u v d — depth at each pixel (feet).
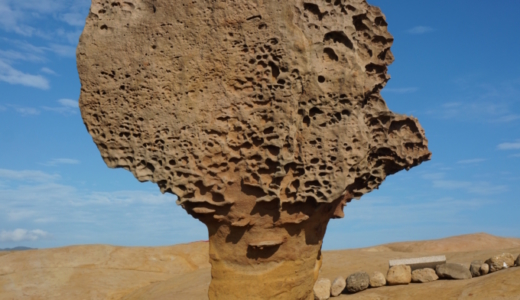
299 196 19.26
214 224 20.30
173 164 19.92
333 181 19.29
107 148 20.30
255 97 19.38
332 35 19.67
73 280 39.86
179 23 20.11
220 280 20.31
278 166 18.98
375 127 20.92
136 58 20.22
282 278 19.88
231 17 19.66
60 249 45.09
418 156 21.75
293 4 19.27
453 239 50.72
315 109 19.43
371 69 20.71
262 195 19.29
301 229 20.08
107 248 45.70
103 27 20.70
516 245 49.24
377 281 29.09
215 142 19.66
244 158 19.36
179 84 19.98
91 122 20.35
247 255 19.94
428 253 38.55
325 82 19.39
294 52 19.03
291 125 18.94
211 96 19.79
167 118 19.94
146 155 19.97
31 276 39.86
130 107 20.17
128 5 20.76
